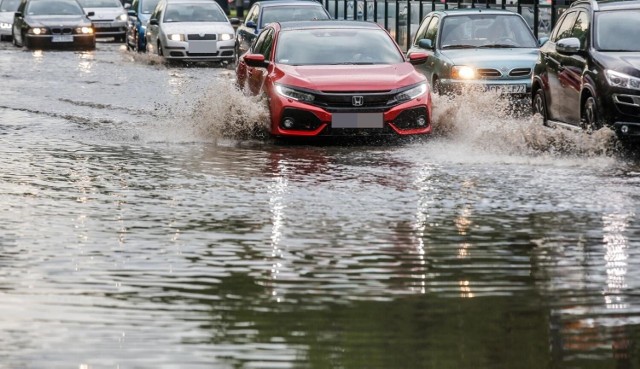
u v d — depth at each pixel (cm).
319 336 1308
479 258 1733
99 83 5238
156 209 2141
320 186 2417
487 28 4312
